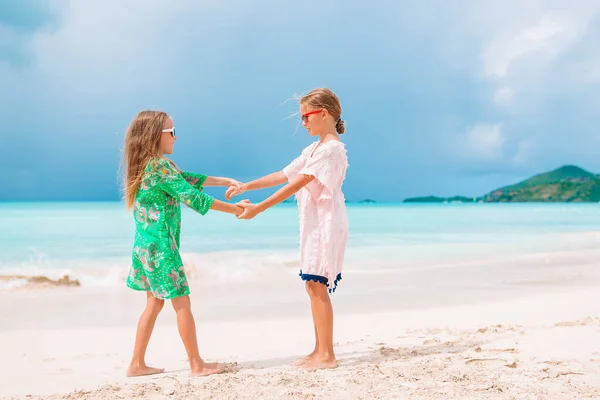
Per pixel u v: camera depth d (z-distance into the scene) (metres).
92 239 15.49
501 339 4.13
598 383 2.86
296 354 4.10
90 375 3.59
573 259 11.50
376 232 19.97
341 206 3.69
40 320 5.78
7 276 8.09
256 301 6.98
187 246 13.88
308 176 3.54
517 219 32.31
